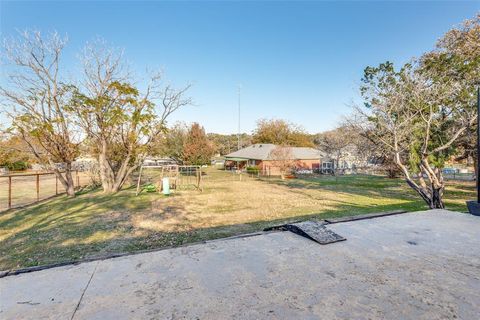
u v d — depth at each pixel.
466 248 2.88
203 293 1.98
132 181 21.69
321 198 12.56
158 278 2.23
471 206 4.53
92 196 13.27
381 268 2.38
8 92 12.37
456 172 24.59
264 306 1.79
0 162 13.70
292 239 3.24
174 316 1.70
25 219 8.06
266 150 30.47
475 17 10.52
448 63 7.99
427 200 8.23
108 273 2.35
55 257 4.78
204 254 2.76
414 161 8.52
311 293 1.96
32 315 1.74
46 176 24.72
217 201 11.69
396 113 8.78
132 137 14.83
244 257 2.67
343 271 2.32
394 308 1.76
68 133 13.72
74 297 1.96
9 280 2.25
